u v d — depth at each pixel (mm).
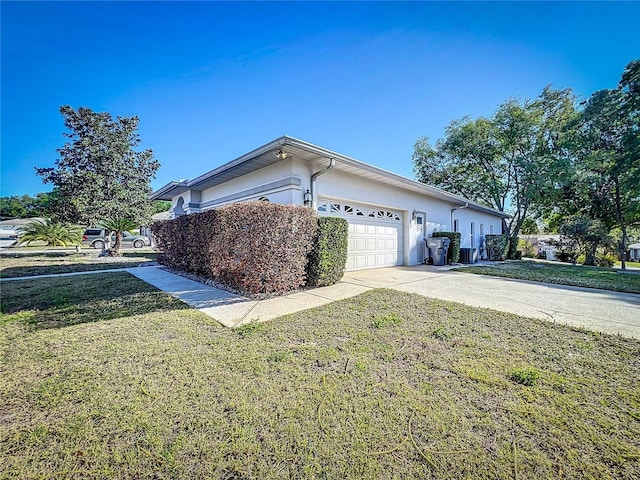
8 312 4398
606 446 1644
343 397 2123
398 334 3391
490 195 19297
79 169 13539
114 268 9969
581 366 2586
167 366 2617
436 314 4168
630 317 4039
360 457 1568
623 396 2131
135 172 14641
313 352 2898
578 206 16016
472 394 2162
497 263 13086
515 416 1905
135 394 2168
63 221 13570
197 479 1441
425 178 22078
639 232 18875
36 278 7613
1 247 21766
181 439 1701
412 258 11016
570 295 5504
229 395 2150
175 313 4328
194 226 7793
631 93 11773
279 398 2111
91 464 1538
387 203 9773
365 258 9211
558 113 16031
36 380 2379
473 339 3232
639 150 11484
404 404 2037
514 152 17547
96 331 3539
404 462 1538
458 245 11773
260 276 5242
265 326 3684
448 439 1700
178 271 8867
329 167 6898
